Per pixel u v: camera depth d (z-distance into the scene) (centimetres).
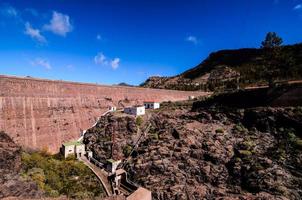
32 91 7788
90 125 9575
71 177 5966
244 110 7994
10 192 3312
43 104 7981
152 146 7169
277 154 5903
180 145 6894
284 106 7469
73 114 9031
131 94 12762
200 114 8725
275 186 4997
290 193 4809
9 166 4294
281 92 7706
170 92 15175
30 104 7512
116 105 11362
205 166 6112
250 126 7444
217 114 8425
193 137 7175
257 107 7919
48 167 6000
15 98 7106
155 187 5591
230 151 6456
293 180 5100
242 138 6944
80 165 6725
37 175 5181
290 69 11106
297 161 5519
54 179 5394
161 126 8425
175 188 5475
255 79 13162
